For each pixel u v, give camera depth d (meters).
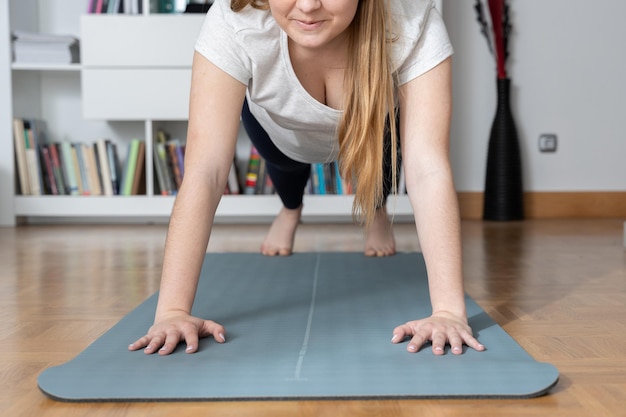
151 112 3.87
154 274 2.26
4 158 3.94
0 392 1.08
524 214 4.41
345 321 1.48
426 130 1.37
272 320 1.50
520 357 1.19
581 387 1.09
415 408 0.99
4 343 1.39
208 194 1.34
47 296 1.89
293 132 1.76
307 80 1.45
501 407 1.00
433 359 1.18
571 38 4.41
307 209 3.93
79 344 1.38
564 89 4.43
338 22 1.23
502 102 4.21
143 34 3.83
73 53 4.01
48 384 1.07
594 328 1.49
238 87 1.39
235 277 2.05
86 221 4.15
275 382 1.07
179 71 3.84
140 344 1.24
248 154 4.23
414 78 1.39
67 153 3.97
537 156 4.45
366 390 1.04
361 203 1.45
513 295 1.88
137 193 3.99
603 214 4.46
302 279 2.02
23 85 4.12
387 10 1.36
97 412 0.99
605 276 2.19
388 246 2.49
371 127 1.39
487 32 4.32
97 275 2.25
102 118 3.87
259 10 1.36
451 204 1.34
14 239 3.33
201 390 1.04
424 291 1.83
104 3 3.88
